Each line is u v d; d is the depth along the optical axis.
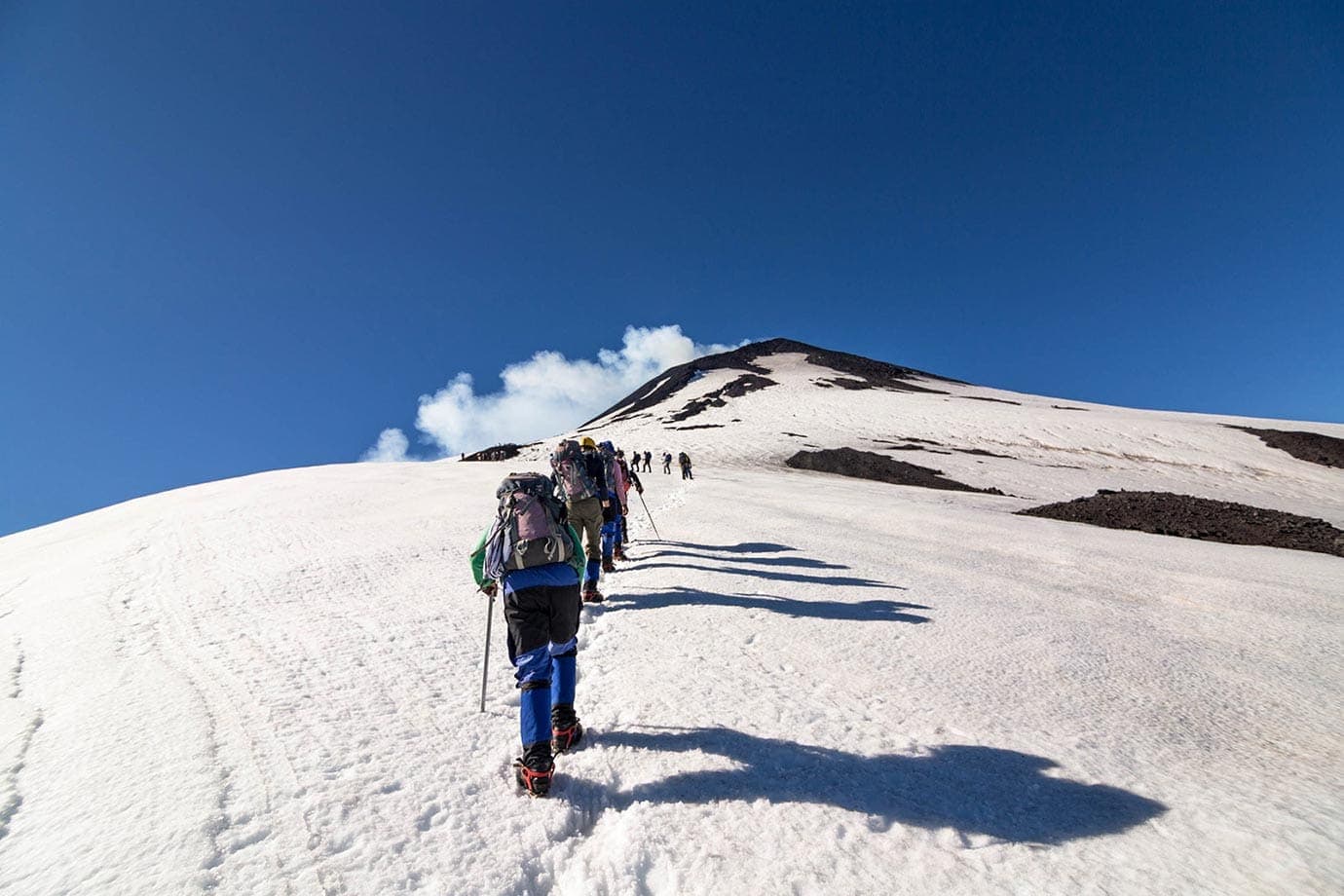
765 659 5.04
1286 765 3.42
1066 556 10.61
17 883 2.35
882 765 3.36
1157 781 3.21
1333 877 2.40
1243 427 63.00
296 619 6.26
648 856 2.63
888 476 44.94
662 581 7.91
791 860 2.58
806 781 3.19
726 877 2.49
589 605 6.88
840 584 7.77
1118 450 54.78
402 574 8.55
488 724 3.92
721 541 11.20
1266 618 6.78
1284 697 4.48
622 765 3.40
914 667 4.87
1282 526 17.36
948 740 3.65
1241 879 2.40
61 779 3.14
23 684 4.71
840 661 5.00
